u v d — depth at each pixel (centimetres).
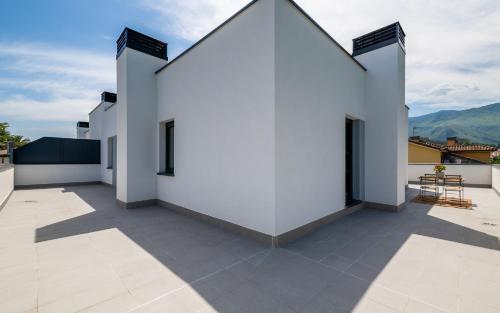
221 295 236
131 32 670
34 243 380
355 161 674
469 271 289
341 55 563
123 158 666
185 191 579
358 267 301
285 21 394
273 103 372
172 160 684
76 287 248
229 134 453
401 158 658
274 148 371
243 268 297
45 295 233
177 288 249
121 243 382
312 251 354
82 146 1195
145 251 349
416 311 211
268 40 379
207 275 278
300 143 426
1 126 2391
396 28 630
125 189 650
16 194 887
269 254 342
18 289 244
